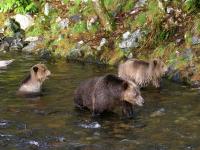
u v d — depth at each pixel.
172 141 11.98
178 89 16.48
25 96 15.61
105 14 21.67
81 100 14.59
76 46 21.36
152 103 14.94
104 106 13.85
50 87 16.59
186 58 18.06
